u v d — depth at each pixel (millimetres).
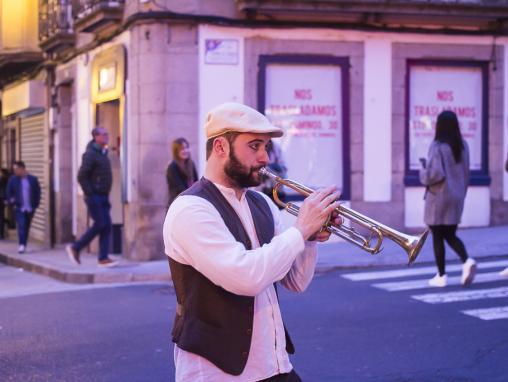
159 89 13211
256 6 13094
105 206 12469
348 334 7250
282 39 13680
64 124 18406
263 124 2873
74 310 9031
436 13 13727
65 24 16875
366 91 14062
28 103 19266
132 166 13656
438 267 9680
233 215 2916
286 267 2766
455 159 9250
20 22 19172
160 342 7250
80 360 6715
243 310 2848
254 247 2945
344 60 13953
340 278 10555
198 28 13289
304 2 13219
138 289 10586
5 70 21328
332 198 2859
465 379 5844
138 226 13406
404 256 11922
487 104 14641
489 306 8375
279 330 2980
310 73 13906
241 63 13516
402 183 14195
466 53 14430
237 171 2893
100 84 15320
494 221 14648
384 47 14070
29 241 20578
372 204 14125
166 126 13250
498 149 14656
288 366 2979
